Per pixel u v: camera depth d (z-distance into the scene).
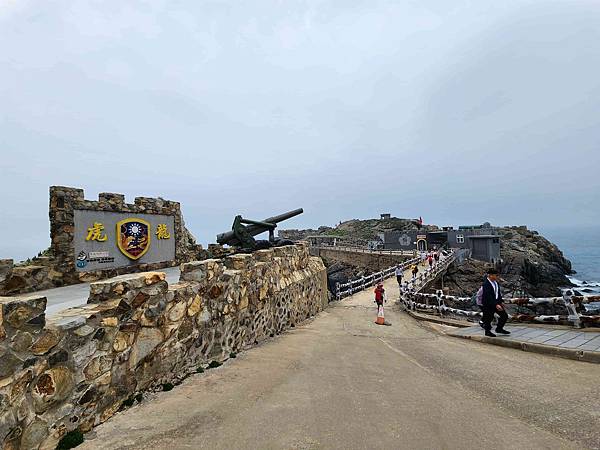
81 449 3.55
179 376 5.59
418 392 5.28
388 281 27.91
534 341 8.18
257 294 8.88
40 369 3.42
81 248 9.63
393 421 4.22
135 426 4.03
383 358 7.59
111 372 4.30
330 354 7.81
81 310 4.12
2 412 3.03
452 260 36.75
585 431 3.96
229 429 3.96
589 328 8.95
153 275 5.14
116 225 10.62
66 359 3.71
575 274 69.56
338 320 13.88
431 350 8.42
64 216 9.28
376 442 3.71
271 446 3.61
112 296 4.50
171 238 12.94
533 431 3.98
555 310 29.48
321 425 4.09
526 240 64.88
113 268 10.49
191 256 14.41
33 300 3.39
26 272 8.22
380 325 12.80
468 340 9.80
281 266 11.36
